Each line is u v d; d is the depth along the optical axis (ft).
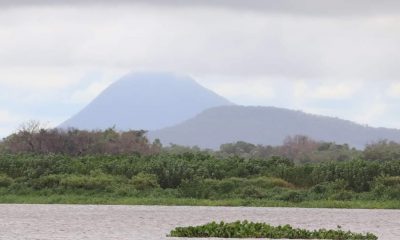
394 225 236.43
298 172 350.23
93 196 321.11
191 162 362.94
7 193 326.03
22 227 217.15
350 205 304.09
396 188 325.62
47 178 333.21
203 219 248.93
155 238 188.65
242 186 334.24
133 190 328.29
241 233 186.60
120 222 235.40
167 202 308.19
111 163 356.79
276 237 185.47
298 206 305.94
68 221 236.63
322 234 186.60
